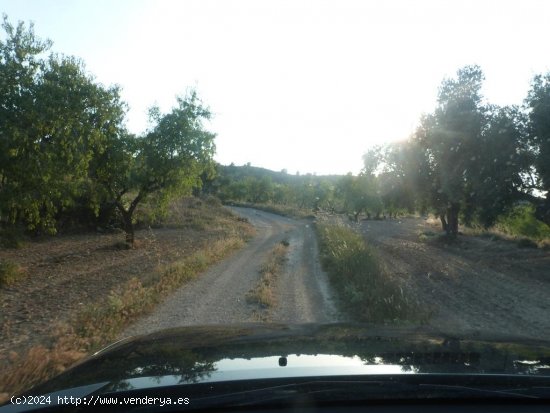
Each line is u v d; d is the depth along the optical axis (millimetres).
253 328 3963
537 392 2289
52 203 16484
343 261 16438
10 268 15117
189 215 50281
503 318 9789
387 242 32031
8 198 14250
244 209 84250
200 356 2877
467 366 2578
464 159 25312
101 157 24000
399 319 8750
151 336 3709
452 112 26344
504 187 21281
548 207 20719
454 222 31734
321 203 86812
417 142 30953
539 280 15273
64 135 15117
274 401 2256
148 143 25672
